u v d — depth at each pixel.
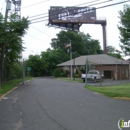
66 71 55.25
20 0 31.03
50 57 71.38
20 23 22.92
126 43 14.83
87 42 85.38
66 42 80.19
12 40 22.67
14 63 32.66
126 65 50.84
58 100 12.82
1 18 22.88
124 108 10.21
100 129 6.80
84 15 61.44
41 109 10.07
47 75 70.62
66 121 7.82
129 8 14.33
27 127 7.12
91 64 45.12
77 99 13.23
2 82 24.69
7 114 9.11
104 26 63.81
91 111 9.53
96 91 17.66
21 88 21.36
